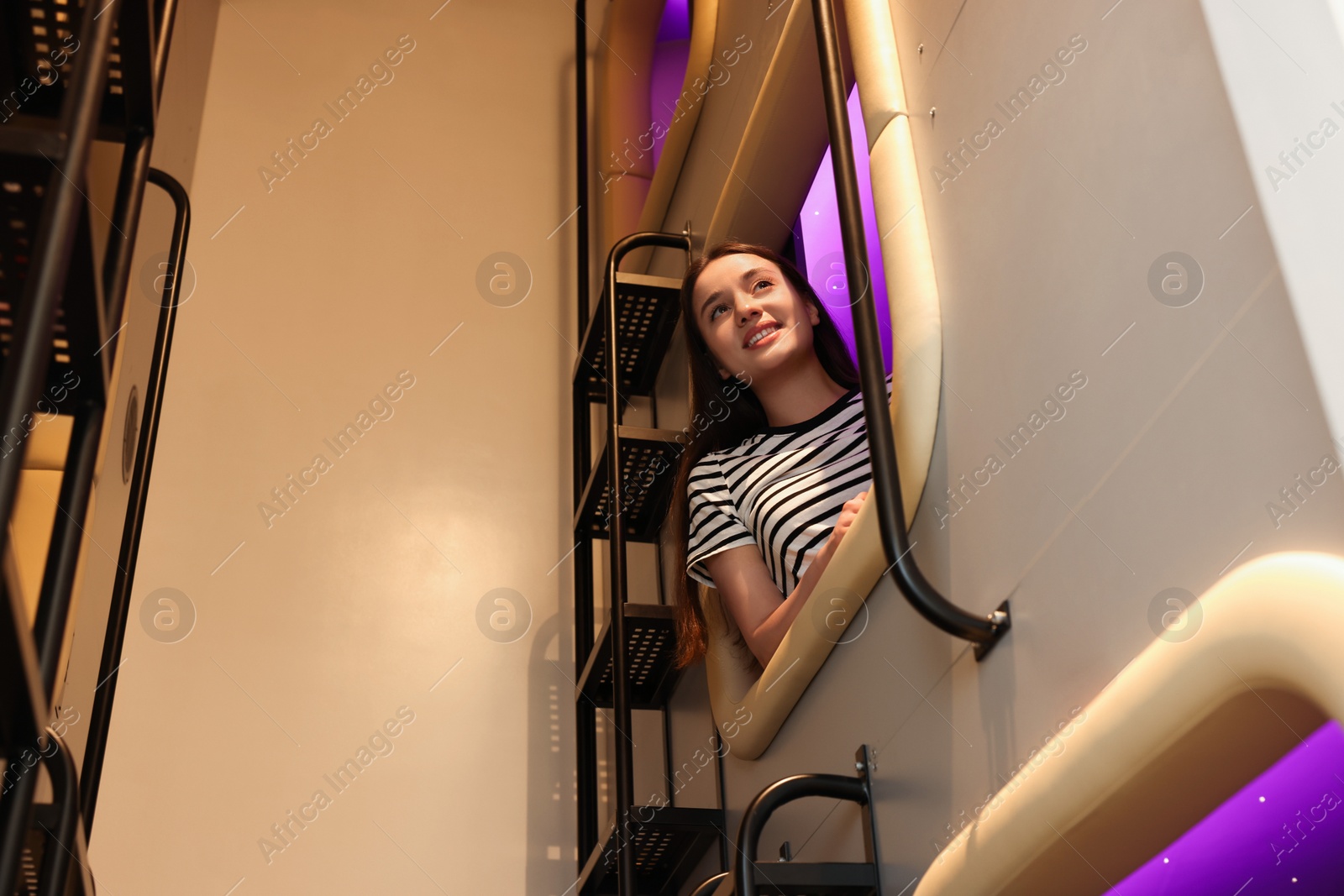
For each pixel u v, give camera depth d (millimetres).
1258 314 906
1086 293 1173
